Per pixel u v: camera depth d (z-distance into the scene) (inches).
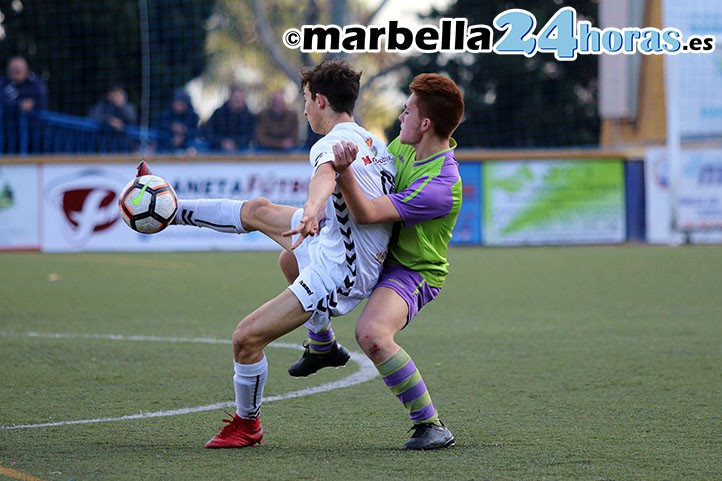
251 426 567.8
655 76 2361.0
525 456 539.5
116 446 565.6
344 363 656.4
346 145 528.4
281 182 2085.4
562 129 2935.5
